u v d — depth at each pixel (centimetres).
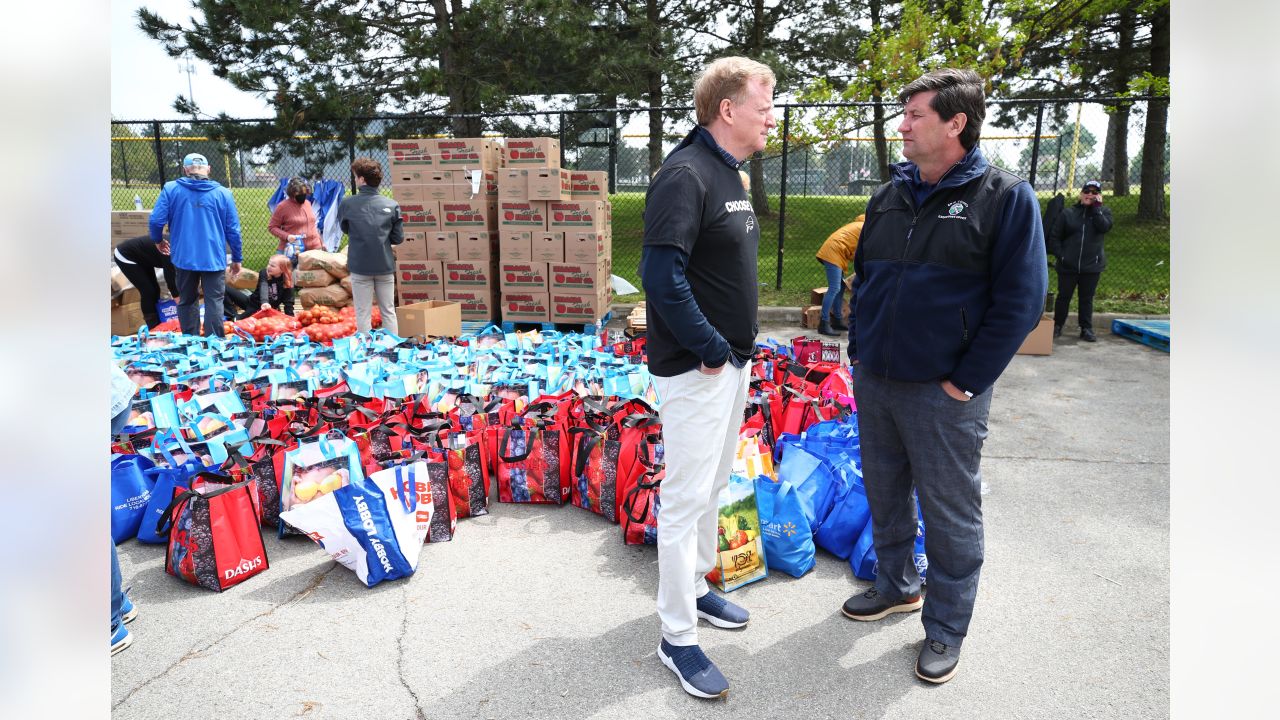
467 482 366
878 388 256
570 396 414
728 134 227
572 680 248
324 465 341
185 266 643
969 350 231
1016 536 353
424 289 829
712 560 279
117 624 262
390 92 1412
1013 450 470
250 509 314
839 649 267
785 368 478
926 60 1023
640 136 1628
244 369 478
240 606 291
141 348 554
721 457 265
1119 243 1343
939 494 245
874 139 1395
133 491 343
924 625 259
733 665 258
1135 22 1506
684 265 216
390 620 283
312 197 1012
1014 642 271
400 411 392
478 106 1383
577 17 1409
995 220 222
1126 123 1709
